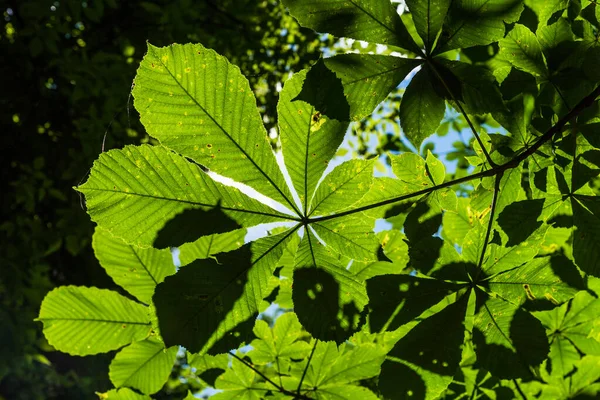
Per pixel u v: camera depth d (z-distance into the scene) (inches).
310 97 20.0
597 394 29.2
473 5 20.7
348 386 27.5
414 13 21.1
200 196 19.9
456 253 21.8
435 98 22.2
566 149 22.4
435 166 24.1
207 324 19.3
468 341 29.0
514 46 23.0
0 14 97.1
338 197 20.8
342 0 20.5
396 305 20.7
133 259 24.9
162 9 97.5
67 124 104.9
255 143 20.0
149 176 19.5
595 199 22.1
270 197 20.6
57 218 105.7
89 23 99.9
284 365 28.8
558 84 22.9
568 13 24.2
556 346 29.1
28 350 99.2
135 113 90.6
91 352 25.2
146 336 25.6
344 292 20.6
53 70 98.1
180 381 53.1
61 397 116.7
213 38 97.1
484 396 29.2
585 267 21.6
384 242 26.9
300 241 20.7
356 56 21.3
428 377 20.3
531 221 21.5
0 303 95.6
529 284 21.4
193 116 19.5
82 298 24.9
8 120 99.6
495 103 21.8
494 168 21.1
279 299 28.9
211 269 19.6
